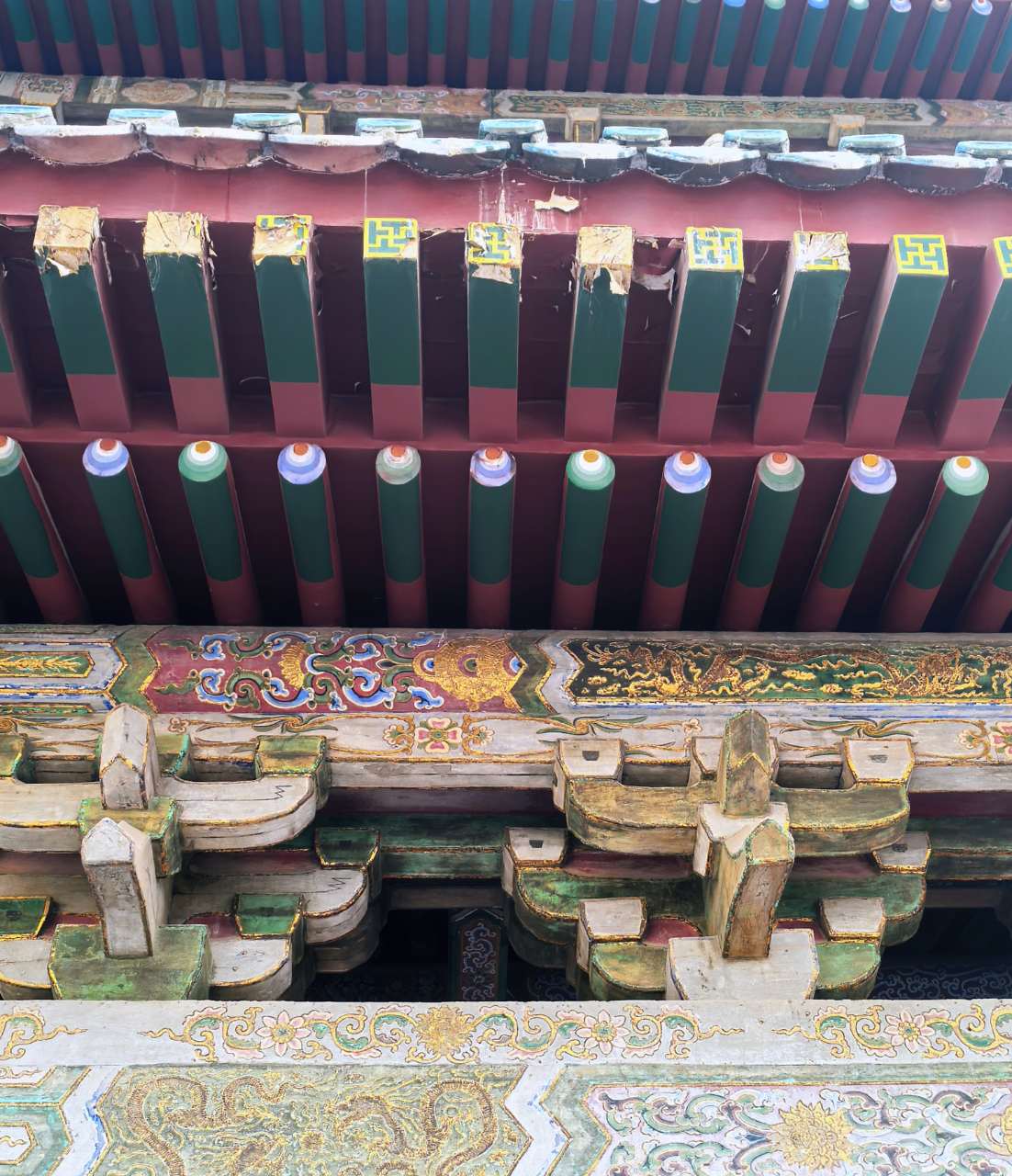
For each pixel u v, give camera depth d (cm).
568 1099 560
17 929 660
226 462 702
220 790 660
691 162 640
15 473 705
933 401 737
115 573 810
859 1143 547
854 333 707
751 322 695
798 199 654
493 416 707
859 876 715
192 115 1081
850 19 1066
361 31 1066
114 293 673
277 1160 535
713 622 866
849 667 769
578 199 650
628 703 740
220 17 1053
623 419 737
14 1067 563
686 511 721
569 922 695
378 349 667
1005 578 792
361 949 727
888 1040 588
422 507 761
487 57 1089
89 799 640
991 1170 539
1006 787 721
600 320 655
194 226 630
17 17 1050
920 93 1153
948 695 754
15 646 757
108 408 700
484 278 632
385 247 624
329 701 731
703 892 689
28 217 639
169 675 741
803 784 720
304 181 646
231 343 707
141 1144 538
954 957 1097
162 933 638
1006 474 746
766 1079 570
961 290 683
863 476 715
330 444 716
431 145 635
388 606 807
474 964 901
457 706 732
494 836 739
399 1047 577
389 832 738
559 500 755
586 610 797
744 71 1127
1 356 678
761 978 618
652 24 1062
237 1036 579
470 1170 535
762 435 723
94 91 1088
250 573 781
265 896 691
